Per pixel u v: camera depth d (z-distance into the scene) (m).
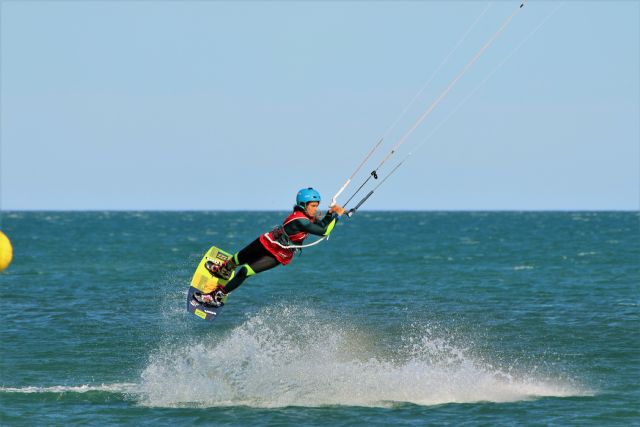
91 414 53.53
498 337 86.94
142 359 74.06
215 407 55.47
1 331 88.94
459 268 185.50
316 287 143.00
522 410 54.16
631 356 74.44
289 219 55.97
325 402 56.72
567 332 88.94
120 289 137.88
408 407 55.12
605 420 51.59
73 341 83.31
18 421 51.69
